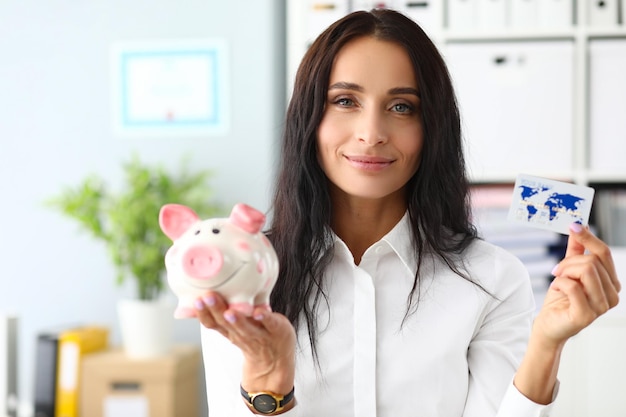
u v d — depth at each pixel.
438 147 1.23
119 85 3.45
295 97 1.25
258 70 3.37
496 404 1.21
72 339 3.07
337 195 1.28
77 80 3.47
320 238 1.26
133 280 3.45
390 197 1.27
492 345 1.25
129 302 3.10
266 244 0.99
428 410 1.22
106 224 3.39
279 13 3.47
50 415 3.06
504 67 3.02
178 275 0.95
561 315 1.04
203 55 3.39
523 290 1.28
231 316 0.93
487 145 3.04
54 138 3.48
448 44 3.05
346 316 1.25
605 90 3.03
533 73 3.02
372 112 1.17
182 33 3.41
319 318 1.26
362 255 1.28
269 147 3.36
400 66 1.17
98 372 3.04
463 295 1.25
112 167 3.46
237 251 0.95
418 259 1.26
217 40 3.38
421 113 1.21
